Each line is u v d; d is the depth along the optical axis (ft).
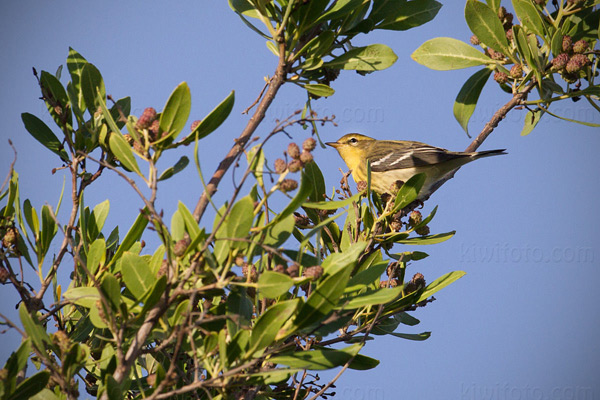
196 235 19.76
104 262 24.54
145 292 20.74
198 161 18.97
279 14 27.02
